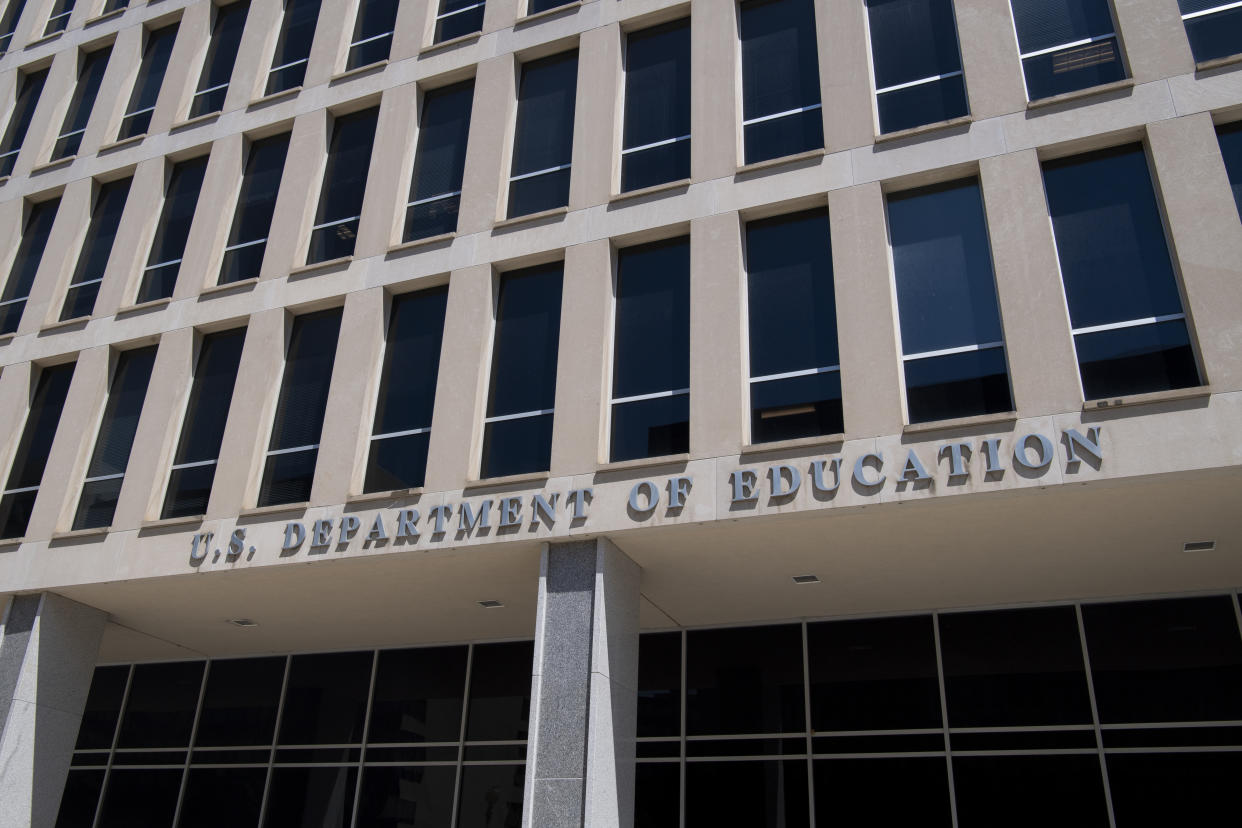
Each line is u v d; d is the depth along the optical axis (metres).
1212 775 13.02
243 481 15.95
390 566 14.55
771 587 14.60
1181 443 10.95
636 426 14.12
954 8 14.68
